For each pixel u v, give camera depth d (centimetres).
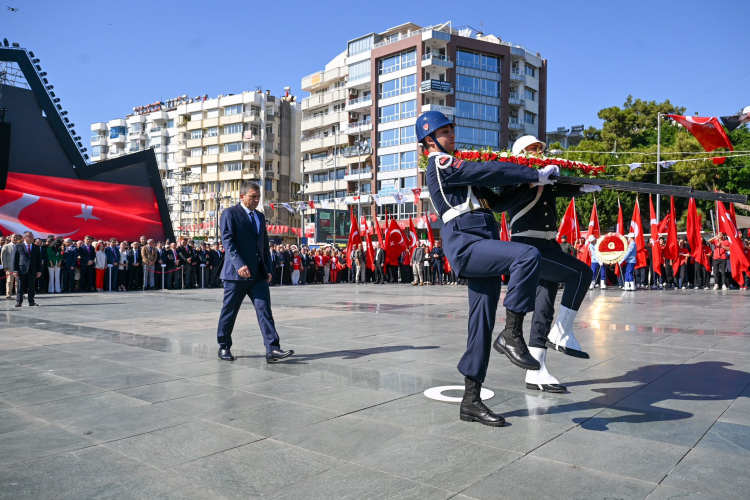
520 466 275
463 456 289
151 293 1814
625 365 536
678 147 3322
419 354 596
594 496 239
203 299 1502
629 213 3578
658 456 288
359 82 5803
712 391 430
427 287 2234
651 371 507
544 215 440
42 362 552
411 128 5294
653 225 2075
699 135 1038
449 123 380
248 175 7131
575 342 451
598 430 333
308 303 1321
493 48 5384
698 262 2006
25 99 2317
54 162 2375
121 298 1549
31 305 1284
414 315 1021
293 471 270
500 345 371
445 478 260
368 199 5556
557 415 364
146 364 542
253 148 7206
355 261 2659
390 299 1467
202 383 459
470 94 5312
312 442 312
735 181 3281
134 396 416
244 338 721
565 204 3503
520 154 407
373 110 5581
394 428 336
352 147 5722
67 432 331
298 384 455
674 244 2003
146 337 729
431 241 2533
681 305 1255
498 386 447
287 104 7481
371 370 512
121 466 277
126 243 2002
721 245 1962
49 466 277
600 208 3503
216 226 6781
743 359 567
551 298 444
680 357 579
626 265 1936
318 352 611
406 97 5334
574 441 312
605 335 748
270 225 6425
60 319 960
